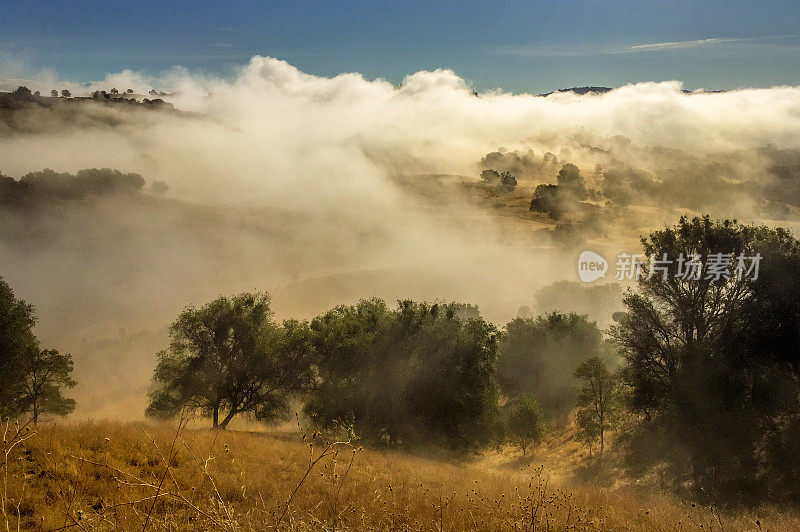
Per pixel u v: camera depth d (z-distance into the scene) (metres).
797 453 23.59
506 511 9.05
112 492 7.66
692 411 27.28
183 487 8.62
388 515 7.79
